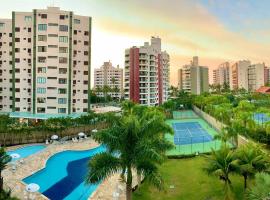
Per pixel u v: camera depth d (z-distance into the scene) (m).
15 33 91.44
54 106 90.44
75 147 60.94
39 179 41.47
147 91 134.88
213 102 121.44
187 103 159.38
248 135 55.09
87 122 76.81
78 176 43.59
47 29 89.38
